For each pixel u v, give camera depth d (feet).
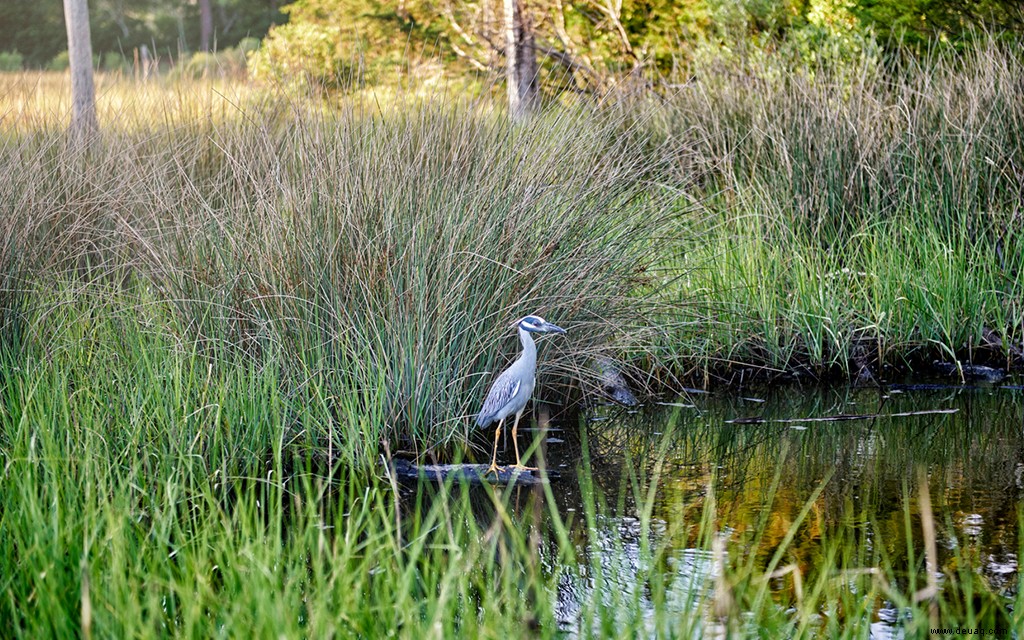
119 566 12.42
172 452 18.72
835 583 15.46
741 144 32.40
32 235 24.08
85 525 13.10
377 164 22.66
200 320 22.20
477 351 22.76
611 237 24.38
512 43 38.24
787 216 30.27
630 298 25.55
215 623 12.42
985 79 31.53
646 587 15.25
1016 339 28.48
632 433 23.39
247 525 13.96
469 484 20.04
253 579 12.24
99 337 22.47
